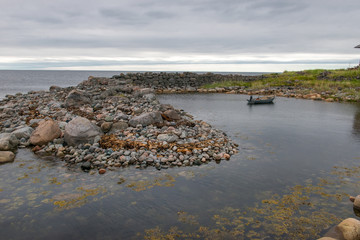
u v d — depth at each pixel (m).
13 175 9.02
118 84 35.34
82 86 31.72
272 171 9.46
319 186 8.26
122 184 8.34
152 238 5.77
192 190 7.95
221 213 6.73
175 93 40.75
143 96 24.16
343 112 22.78
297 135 14.76
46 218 6.53
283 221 6.38
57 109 18.31
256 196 7.61
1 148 11.52
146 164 9.95
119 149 11.06
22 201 7.31
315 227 6.14
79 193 7.75
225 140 13.05
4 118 16.33
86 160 10.26
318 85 40.31
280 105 27.31
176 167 9.73
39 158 10.69
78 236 5.85
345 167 9.88
